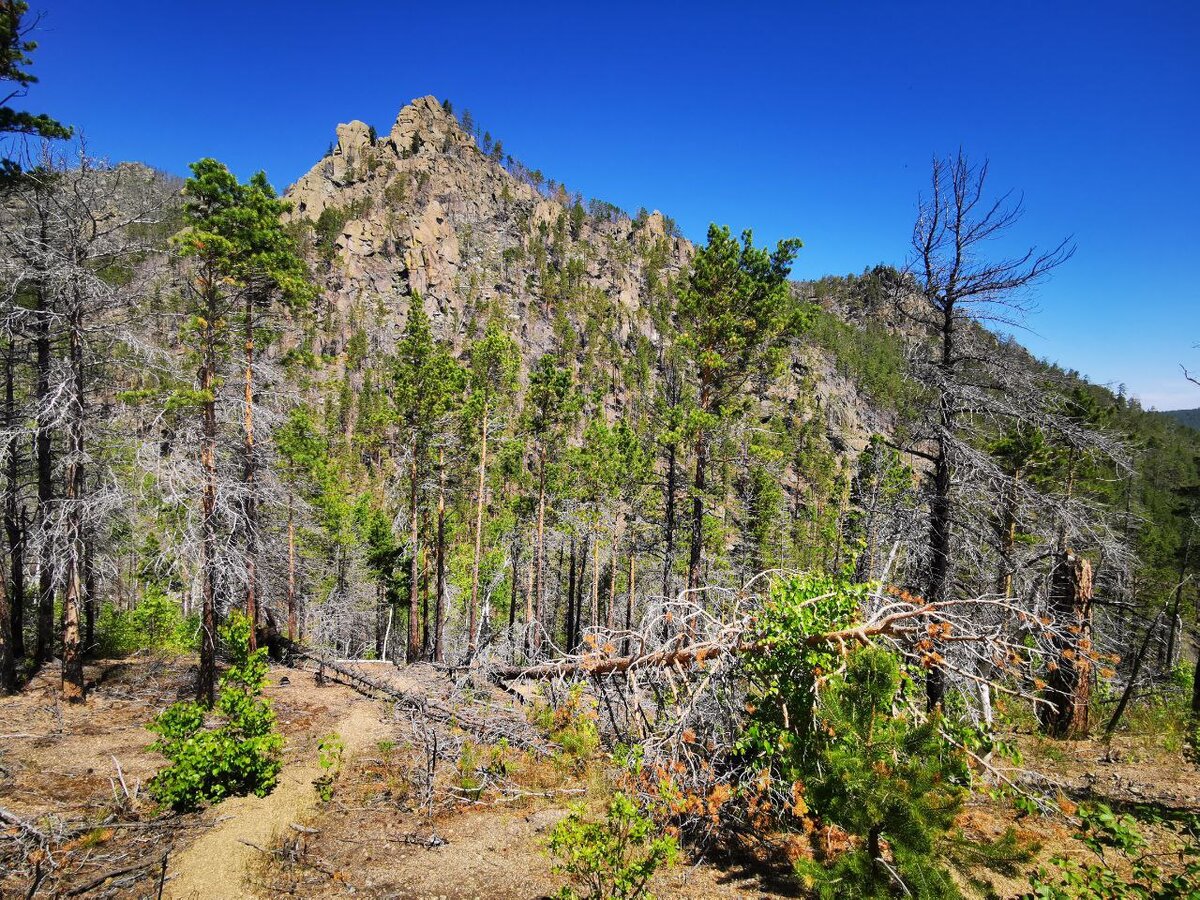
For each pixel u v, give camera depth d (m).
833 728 5.39
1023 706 10.57
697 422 16.88
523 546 33.78
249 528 17.25
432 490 27.38
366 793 9.53
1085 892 4.83
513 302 147.38
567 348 121.19
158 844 7.43
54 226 13.15
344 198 169.12
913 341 11.34
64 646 13.80
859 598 7.71
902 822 4.64
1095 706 10.55
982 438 10.82
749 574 20.59
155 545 20.66
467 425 26.94
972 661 8.28
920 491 11.12
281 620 31.08
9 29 11.22
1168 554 27.62
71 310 13.34
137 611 22.42
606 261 176.38
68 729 12.27
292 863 7.23
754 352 17.92
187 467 13.46
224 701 9.24
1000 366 10.47
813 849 6.65
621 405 107.62
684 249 197.75
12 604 17.06
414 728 11.18
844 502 43.53
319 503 29.30
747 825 7.55
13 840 7.32
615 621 30.08
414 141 195.25
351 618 33.19
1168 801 7.10
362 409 79.69
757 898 6.16
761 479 24.38
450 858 7.46
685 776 7.50
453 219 173.38
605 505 32.25
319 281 133.75
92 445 14.49
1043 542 10.78
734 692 7.86
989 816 7.09
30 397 14.74
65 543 13.57
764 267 17.05
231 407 17.38
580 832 5.95
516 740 11.34
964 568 10.65
